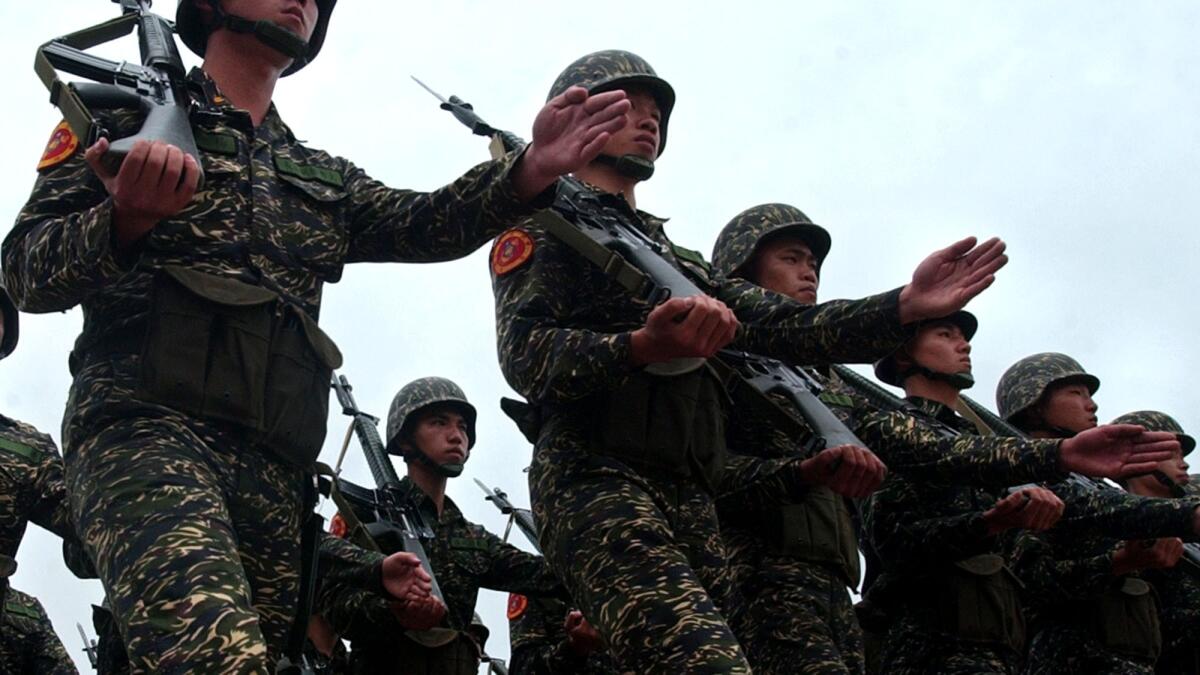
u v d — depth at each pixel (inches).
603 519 203.3
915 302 229.3
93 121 160.7
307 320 179.2
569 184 234.4
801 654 267.6
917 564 306.5
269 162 186.7
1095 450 278.7
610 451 209.8
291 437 173.6
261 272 176.2
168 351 164.2
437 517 353.7
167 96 179.2
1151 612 360.8
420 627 275.7
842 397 311.9
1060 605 353.4
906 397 342.3
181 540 146.5
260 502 170.2
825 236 325.4
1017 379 417.7
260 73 196.5
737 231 324.5
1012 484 289.3
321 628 345.7
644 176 253.4
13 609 336.8
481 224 186.9
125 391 163.9
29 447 265.7
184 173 147.3
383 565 273.6
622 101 181.3
